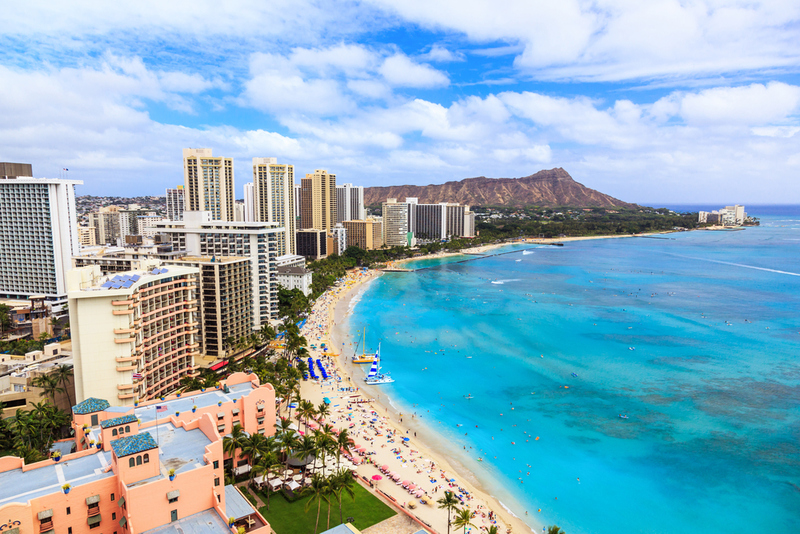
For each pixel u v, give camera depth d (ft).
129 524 234.79
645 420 485.97
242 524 262.88
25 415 361.30
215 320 562.66
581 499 362.74
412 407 521.65
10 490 238.27
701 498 362.53
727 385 574.15
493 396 549.95
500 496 365.20
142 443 250.37
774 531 327.88
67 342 540.52
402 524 314.55
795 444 435.53
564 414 502.79
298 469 363.97
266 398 376.07
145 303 446.19
